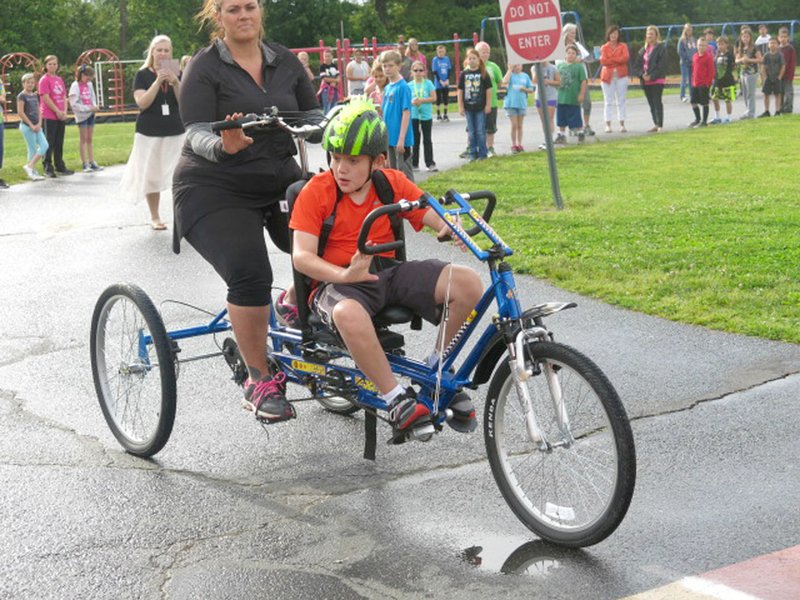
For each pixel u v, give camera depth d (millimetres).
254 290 5047
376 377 4504
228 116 4953
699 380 6191
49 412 6043
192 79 5215
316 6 55438
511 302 4277
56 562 4207
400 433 4488
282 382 5113
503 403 4410
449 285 4496
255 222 5176
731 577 3932
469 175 15000
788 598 3760
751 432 5383
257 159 5219
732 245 9438
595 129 22484
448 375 4527
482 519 4520
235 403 6137
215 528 4508
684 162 15734
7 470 5180
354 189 4559
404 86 13359
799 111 25359
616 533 4336
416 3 61031
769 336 6934
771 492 4676
